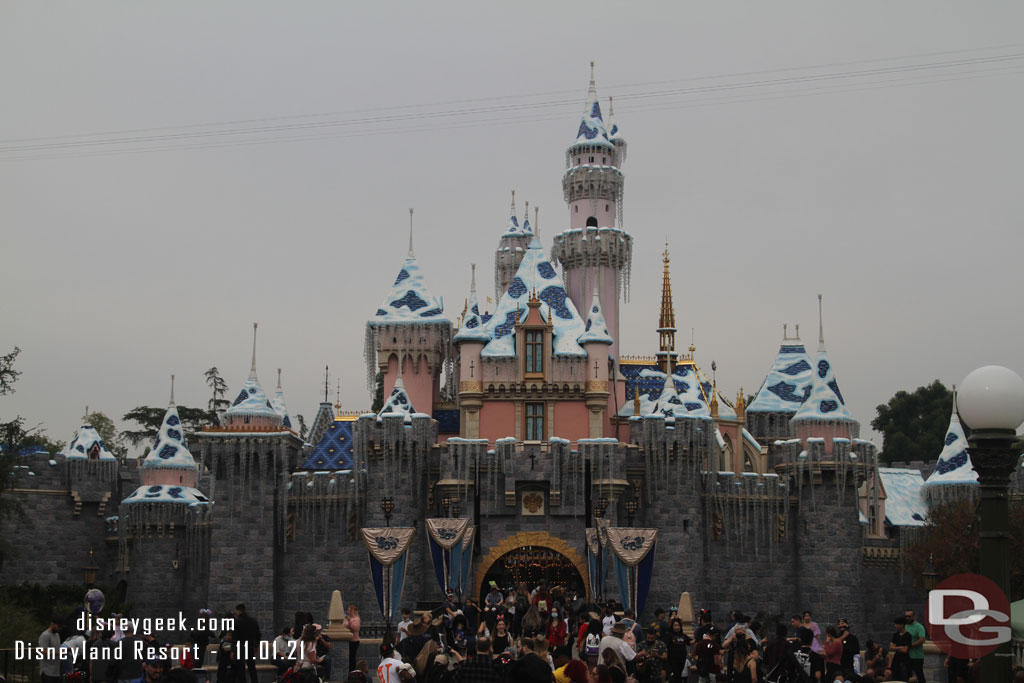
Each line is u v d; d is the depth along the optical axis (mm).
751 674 33562
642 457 87375
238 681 42594
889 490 97000
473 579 84750
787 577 89125
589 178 108812
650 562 72312
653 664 38531
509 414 93000
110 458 95562
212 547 86375
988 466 20984
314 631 39969
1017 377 20969
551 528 85500
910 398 159750
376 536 67625
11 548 84375
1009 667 20719
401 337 98375
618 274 108688
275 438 86938
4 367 77125
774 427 111375
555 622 46969
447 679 29875
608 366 95125
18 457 86125
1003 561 20766
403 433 86062
